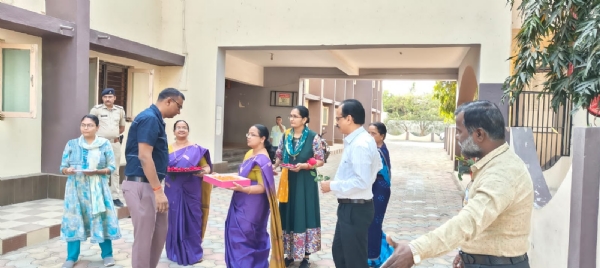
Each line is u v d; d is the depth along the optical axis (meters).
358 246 3.16
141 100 9.15
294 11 9.15
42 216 5.63
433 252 1.68
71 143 4.29
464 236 1.69
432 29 8.51
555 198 3.24
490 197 1.74
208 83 9.74
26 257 4.51
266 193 3.97
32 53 6.27
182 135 4.55
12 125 6.54
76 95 6.84
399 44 8.68
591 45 3.86
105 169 4.28
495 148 1.89
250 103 16.03
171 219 4.45
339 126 3.28
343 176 3.26
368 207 3.18
